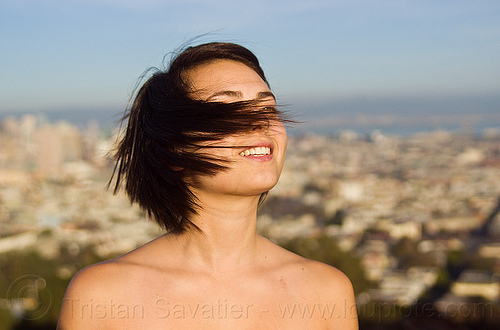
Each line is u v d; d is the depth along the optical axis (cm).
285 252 117
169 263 106
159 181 106
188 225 105
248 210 105
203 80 104
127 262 104
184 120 97
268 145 100
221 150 98
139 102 113
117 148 121
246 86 103
